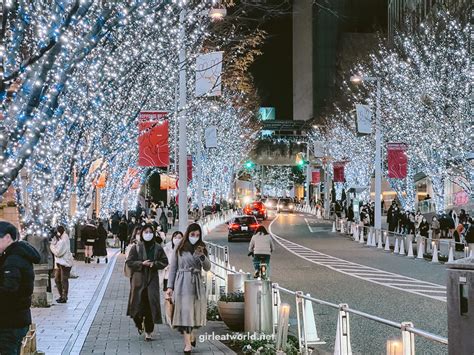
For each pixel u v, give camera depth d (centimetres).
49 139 1516
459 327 532
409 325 656
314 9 11106
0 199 831
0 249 750
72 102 1623
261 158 11606
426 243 3475
